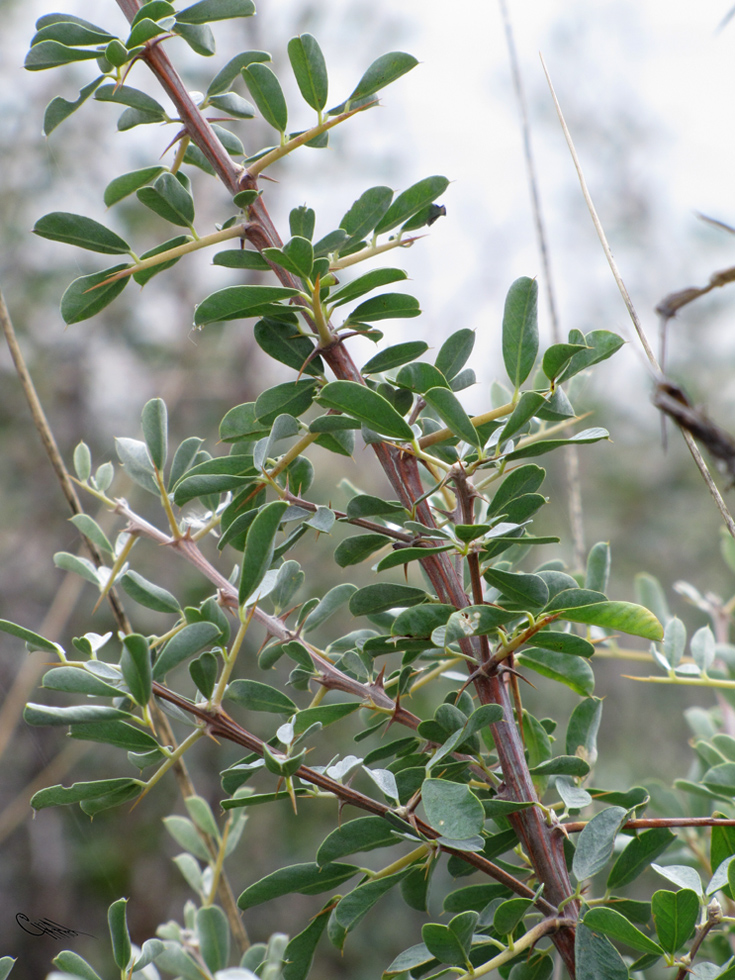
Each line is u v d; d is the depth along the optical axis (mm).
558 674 606
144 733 570
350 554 591
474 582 564
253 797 570
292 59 587
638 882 1212
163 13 578
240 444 620
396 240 603
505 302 573
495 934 590
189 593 1438
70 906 1320
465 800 548
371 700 601
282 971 591
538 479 574
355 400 555
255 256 591
